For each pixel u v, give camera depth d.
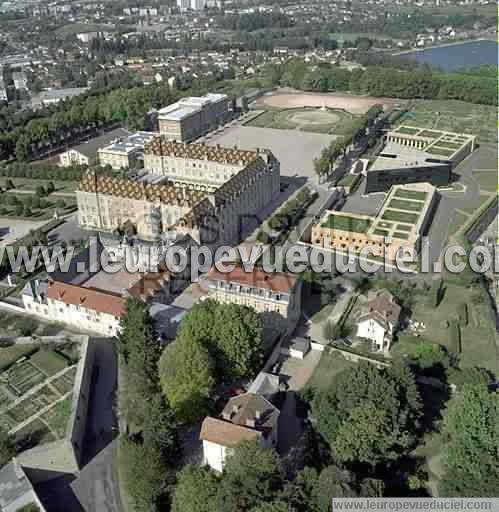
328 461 197.38
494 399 198.88
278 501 160.25
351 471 184.62
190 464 192.12
